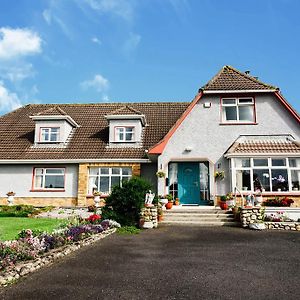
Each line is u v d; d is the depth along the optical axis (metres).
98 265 7.80
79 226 11.90
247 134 20.86
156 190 22.83
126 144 24.17
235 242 11.32
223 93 21.34
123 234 13.23
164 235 12.98
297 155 19.16
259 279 6.68
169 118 27.05
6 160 23.48
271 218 15.95
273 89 21.02
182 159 20.80
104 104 30.11
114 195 16.16
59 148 24.31
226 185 20.08
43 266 7.63
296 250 9.87
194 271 7.29
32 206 21.12
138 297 5.54
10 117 28.66
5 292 5.78
